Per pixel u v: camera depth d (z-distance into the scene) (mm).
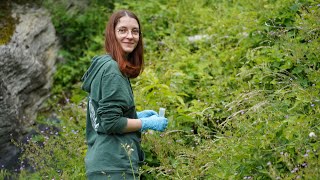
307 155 3438
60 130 5758
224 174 3801
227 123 4395
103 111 3611
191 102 5184
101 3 7605
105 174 3709
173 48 6355
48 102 6395
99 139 3789
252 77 5277
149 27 6988
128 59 3914
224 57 5793
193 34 6812
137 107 4977
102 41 7008
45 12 6984
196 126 4867
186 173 4102
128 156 3758
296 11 5594
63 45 7141
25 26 6445
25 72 6055
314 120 3961
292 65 4922
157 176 4227
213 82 5395
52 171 4715
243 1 6695
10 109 5598
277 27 5531
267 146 3811
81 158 4688
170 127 4711
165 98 5094
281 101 4438
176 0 7441
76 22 7227
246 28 5895
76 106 5734
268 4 6070
